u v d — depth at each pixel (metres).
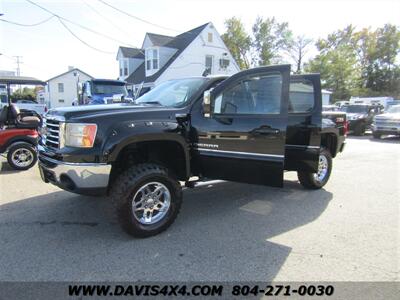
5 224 3.82
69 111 3.43
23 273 2.77
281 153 3.60
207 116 3.76
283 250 3.26
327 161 5.62
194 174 4.08
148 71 26.70
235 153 3.85
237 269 2.88
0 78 9.12
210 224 3.92
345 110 18.16
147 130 3.45
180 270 2.85
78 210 4.31
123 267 2.88
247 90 3.96
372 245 3.40
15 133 6.67
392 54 49.53
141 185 3.39
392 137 15.91
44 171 3.64
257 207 4.59
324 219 4.14
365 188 5.71
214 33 26.78
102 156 3.21
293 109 5.05
